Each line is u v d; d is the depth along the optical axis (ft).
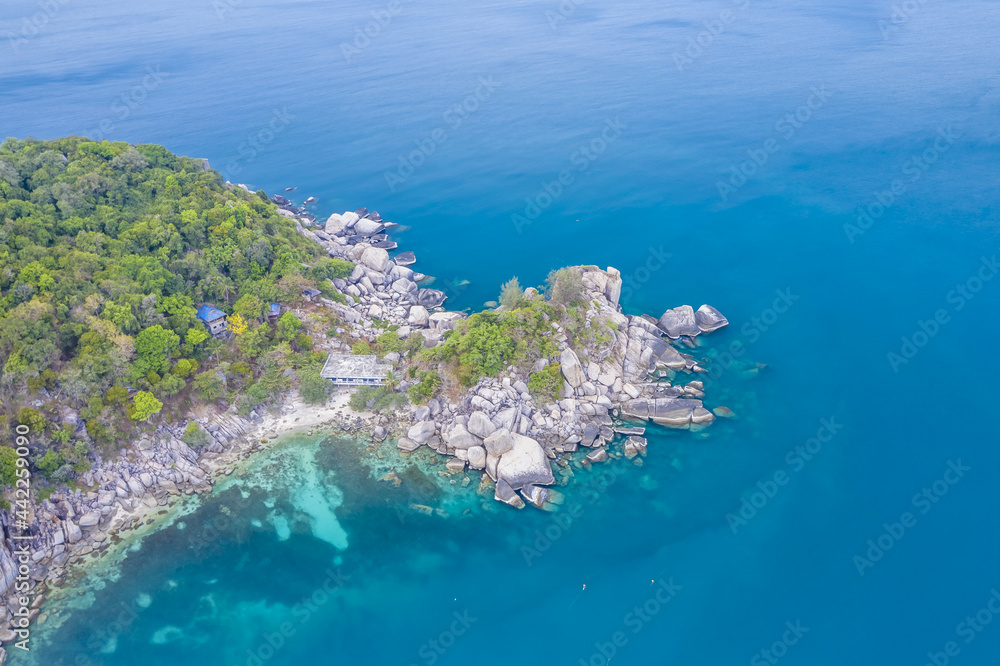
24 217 359.46
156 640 255.29
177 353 335.88
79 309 316.60
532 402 336.70
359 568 283.59
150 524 296.51
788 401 361.51
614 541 293.43
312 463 326.44
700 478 320.29
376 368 360.48
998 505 302.25
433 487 315.99
